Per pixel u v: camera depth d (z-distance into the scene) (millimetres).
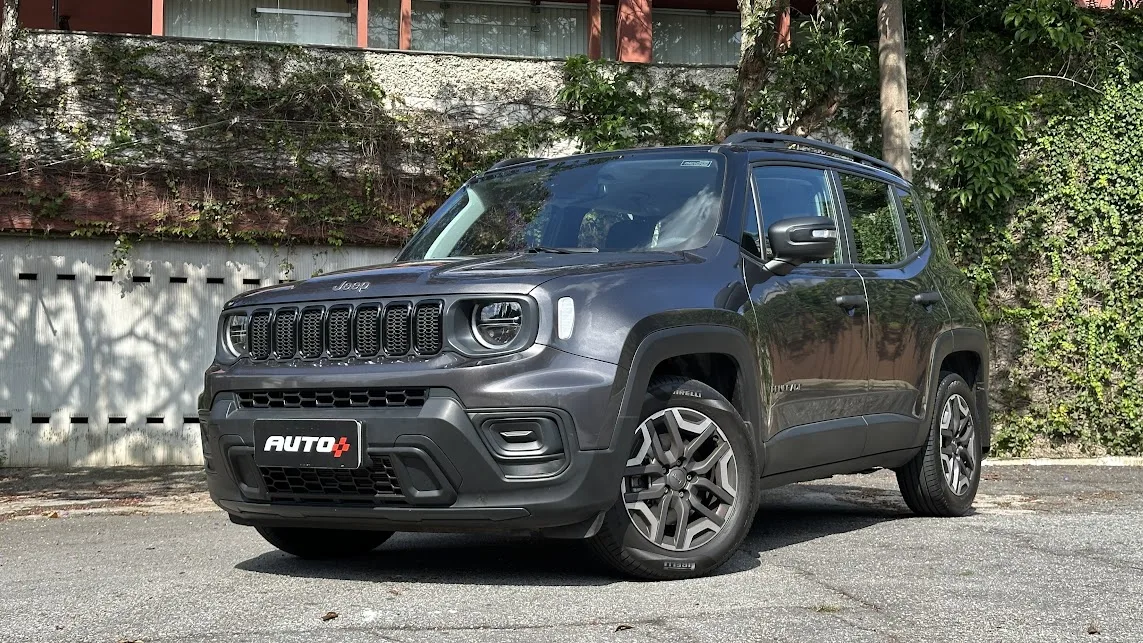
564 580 4680
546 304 4406
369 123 12992
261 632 3732
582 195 5723
